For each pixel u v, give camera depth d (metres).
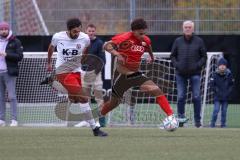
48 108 40.19
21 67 40.44
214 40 43.53
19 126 36.31
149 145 25.28
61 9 45.94
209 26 44.12
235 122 42.16
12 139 27.47
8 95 37.50
